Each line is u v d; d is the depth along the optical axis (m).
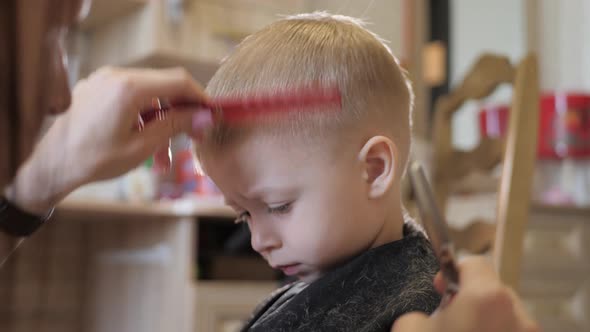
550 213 2.01
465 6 2.73
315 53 0.69
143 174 1.93
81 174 0.56
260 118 0.64
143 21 1.98
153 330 1.87
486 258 0.42
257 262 1.86
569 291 2.01
